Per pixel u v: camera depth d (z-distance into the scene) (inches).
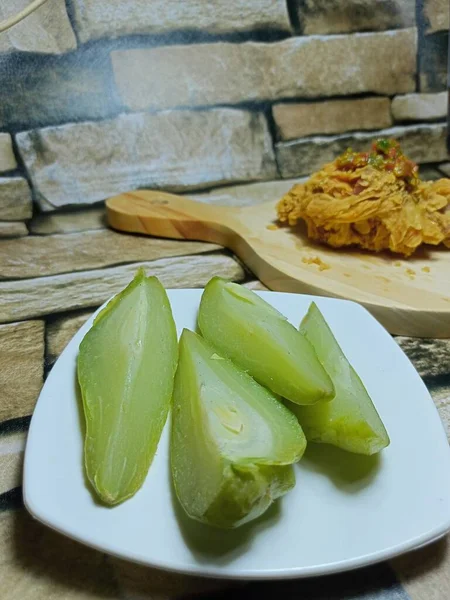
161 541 4.9
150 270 10.9
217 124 14.2
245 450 5.0
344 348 7.3
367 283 9.5
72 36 12.5
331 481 5.5
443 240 10.6
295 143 14.9
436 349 8.5
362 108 15.1
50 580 5.1
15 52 12.2
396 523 5.2
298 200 11.2
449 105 15.5
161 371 6.2
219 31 13.4
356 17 14.1
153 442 5.7
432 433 6.0
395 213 10.1
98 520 5.0
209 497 4.7
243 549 4.9
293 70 14.2
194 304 8.0
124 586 5.0
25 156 13.1
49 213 13.5
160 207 12.6
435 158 16.1
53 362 8.2
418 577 5.1
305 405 5.9
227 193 14.5
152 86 13.5
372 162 10.4
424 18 14.6
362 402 5.9
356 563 4.8
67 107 13.0
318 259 10.2
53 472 5.4
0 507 5.8
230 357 6.5
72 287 10.3
